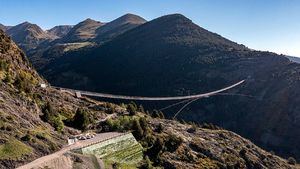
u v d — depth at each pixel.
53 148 72.75
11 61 119.62
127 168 87.50
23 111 83.56
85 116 102.50
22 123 76.06
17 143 65.62
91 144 83.50
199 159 116.75
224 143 139.62
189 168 106.81
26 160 63.16
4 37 131.88
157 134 118.12
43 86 124.00
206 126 162.62
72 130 95.75
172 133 125.38
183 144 120.62
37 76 137.25
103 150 86.88
